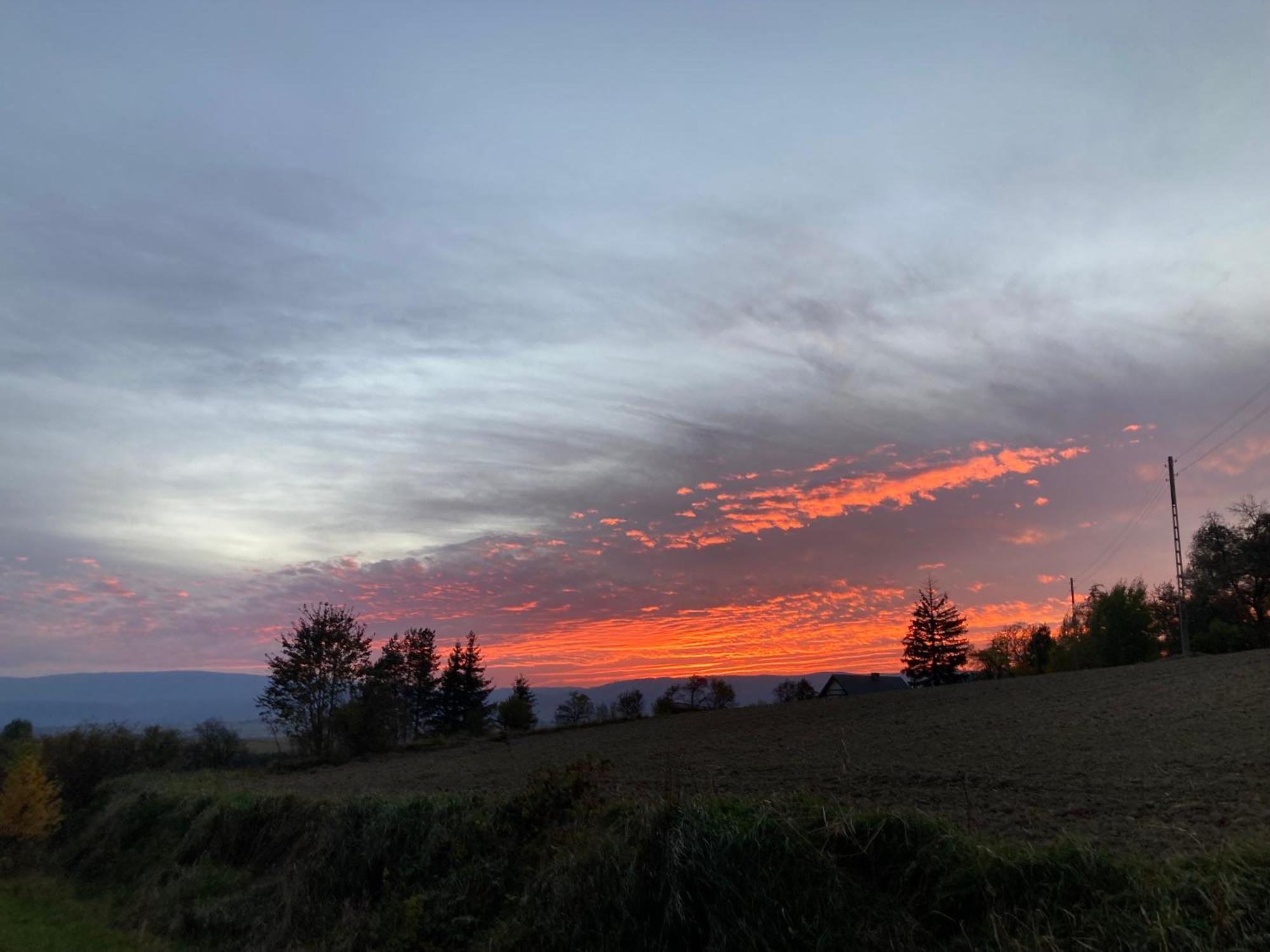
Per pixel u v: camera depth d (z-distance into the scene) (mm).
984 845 8000
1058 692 32906
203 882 16703
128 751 39906
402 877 12758
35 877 22844
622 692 61906
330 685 46594
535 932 9758
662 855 9305
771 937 8031
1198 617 64000
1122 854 8086
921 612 92625
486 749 38469
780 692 91000
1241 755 15711
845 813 8922
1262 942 5777
